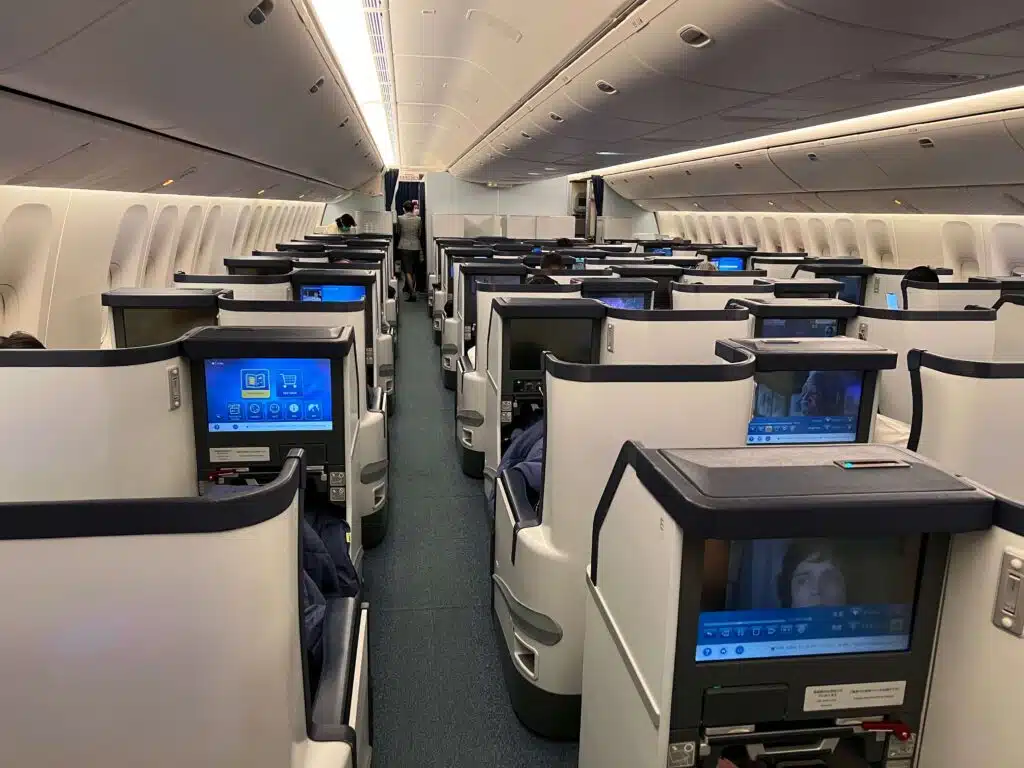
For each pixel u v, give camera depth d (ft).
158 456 8.52
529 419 14.62
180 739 4.15
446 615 11.72
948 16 8.96
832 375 9.80
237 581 4.00
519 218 60.49
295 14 11.48
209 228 32.48
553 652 8.39
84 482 8.25
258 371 9.03
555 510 7.95
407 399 26.09
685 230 64.44
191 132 14.88
